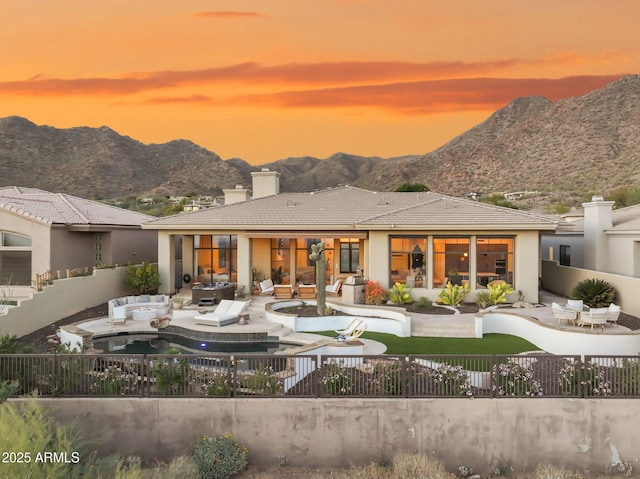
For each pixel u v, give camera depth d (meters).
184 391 12.66
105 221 30.72
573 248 33.84
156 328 21.67
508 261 26.00
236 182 113.38
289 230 28.42
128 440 12.37
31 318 21.28
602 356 12.41
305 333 20.89
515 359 12.93
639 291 21.47
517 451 12.14
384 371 12.58
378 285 25.58
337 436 12.24
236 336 20.39
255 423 12.27
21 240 26.41
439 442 12.21
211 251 31.84
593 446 12.08
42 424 10.23
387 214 27.52
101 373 12.76
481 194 78.06
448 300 25.06
